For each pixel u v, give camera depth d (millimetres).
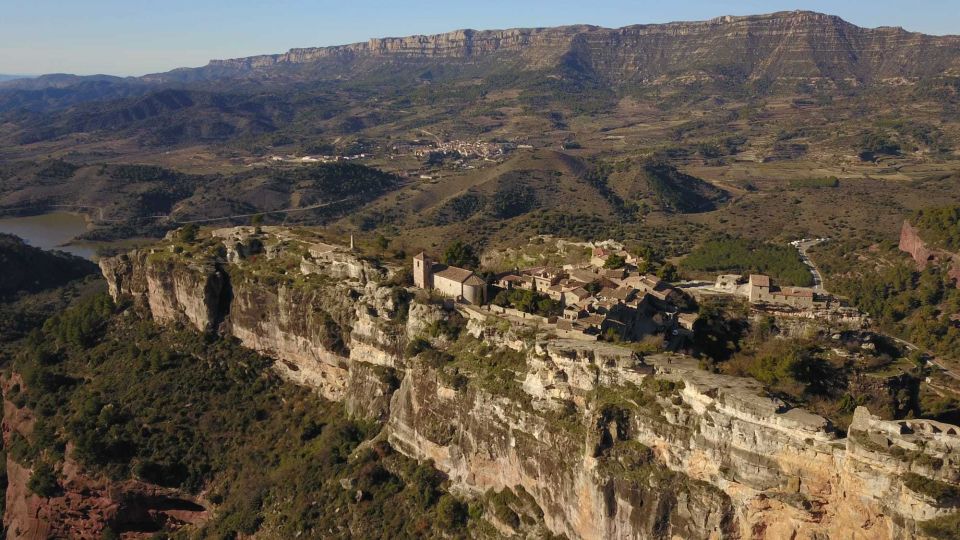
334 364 141250
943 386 122125
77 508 132875
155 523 135500
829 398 97625
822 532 76875
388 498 115062
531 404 100812
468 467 109438
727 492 82312
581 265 164000
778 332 126875
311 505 119625
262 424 143375
